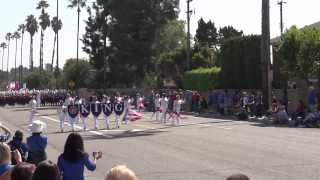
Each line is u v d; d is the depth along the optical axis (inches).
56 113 2202.3
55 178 229.1
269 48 1572.3
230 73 2015.3
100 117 1800.0
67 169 342.3
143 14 3120.1
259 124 1365.7
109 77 3373.5
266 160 700.0
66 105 1320.1
